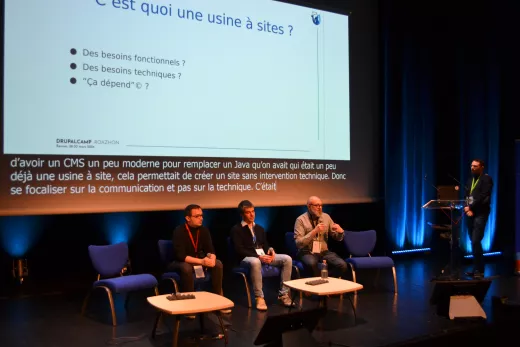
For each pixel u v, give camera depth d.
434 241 7.11
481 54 7.12
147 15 4.80
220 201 5.19
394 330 3.73
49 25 4.37
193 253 4.29
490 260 6.89
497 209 7.16
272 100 5.52
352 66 6.18
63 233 4.90
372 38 6.38
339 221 6.43
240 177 5.31
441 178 7.16
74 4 4.47
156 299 3.42
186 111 5.00
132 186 4.73
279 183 5.56
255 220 5.95
